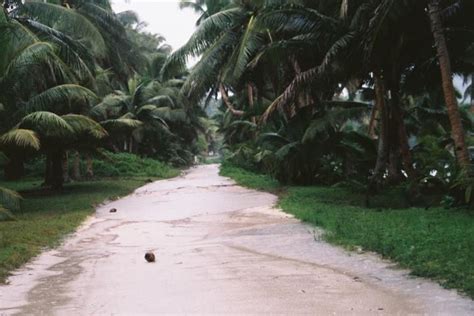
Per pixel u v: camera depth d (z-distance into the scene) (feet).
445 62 39.73
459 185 40.55
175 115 156.15
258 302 18.80
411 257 23.89
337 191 63.05
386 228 31.89
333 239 30.71
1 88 56.65
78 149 74.84
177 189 78.84
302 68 64.08
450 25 48.47
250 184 81.10
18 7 63.10
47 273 25.84
